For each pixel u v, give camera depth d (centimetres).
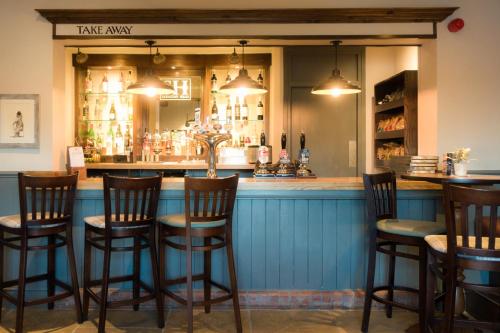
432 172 369
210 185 263
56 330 288
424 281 259
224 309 327
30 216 293
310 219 334
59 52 398
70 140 564
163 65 560
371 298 284
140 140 568
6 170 389
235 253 332
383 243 288
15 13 386
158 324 293
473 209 355
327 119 558
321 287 335
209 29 384
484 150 392
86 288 302
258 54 559
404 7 385
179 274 332
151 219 284
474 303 313
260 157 394
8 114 387
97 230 287
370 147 564
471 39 391
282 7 391
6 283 301
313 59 554
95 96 580
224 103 573
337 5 391
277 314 317
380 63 564
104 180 270
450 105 391
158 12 375
